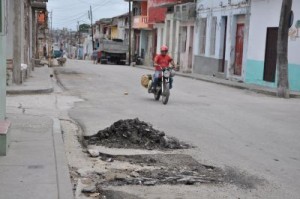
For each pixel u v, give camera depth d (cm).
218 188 636
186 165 748
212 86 2366
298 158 825
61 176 618
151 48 5166
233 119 1239
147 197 588
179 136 976
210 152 841
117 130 914
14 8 1691
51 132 898
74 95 1648
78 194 589
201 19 3369
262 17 2428
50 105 1362
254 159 803
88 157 779
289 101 1762
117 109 1340
